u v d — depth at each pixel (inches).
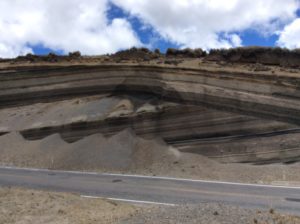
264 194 485.7
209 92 780.6
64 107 947.3
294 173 618.5
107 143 796.6
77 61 1063.0
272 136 706.2
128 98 880.9
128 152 758.5
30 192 468.4
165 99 818.2
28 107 1017.5
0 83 1067.9
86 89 967.0
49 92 1015.0
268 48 911.0
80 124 860.6
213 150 733.3
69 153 789.9
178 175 650.8
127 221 324.8
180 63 913.5
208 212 329.1
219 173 649.0
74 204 409.1
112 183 571.8
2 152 846.5
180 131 774.5
